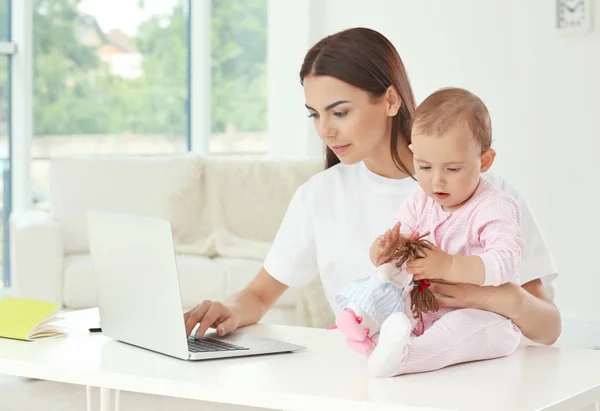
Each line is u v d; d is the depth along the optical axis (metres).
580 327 5.22
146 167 4.93
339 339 1.96
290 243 2.27
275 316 4.33
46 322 2.02
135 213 4.86
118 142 6.20
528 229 1.97
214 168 4.96
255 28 6.49
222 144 6.55
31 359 1.76
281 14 6.25
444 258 1.64
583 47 5.20
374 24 5.97
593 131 5.19
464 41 5.60
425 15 5.75
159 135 6.36
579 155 5.24
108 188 4.86
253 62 6.51
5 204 5.90
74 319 2.21
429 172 1.72
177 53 6.40
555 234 5.32
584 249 5.23
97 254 1.97
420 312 1.69
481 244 1.71
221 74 6.52
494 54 5.49
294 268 2.26
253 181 4.94
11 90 5.86
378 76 2.03
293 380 1.58
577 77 5.23
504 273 1.63
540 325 1.80
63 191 4.82
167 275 1.76
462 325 1.67
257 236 4.91
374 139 2.08
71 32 6.01
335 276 2.24
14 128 5.86
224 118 6.53
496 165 5.51
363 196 2.20
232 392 1.54
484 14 5.52
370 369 1.61
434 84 5.74
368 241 2.18
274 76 6.37
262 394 1.51
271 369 1.67
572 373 1.64
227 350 1.79
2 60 5.85
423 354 1.62
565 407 1.47
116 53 6.17
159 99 6.34
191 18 6.41
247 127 6.55
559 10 5.24
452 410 1.39
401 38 5.86
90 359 1.76
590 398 1.54
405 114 2.10
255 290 2.25
